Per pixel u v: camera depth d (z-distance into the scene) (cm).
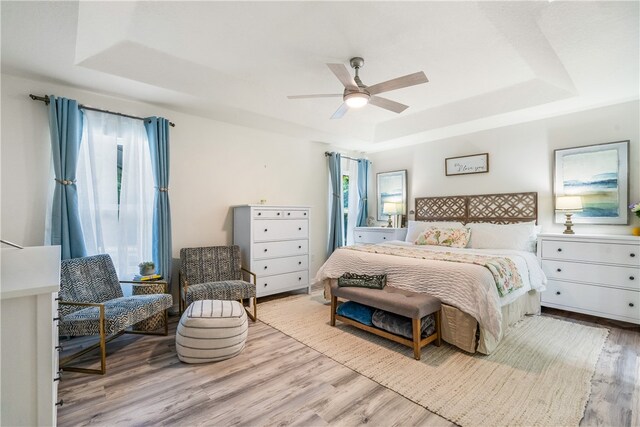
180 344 236
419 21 228
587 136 366
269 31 242
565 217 380
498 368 226
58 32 209
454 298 257
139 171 336
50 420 110
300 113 410
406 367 229
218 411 179
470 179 469
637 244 298
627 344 265
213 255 370
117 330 224
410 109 429
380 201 594
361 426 166
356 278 310
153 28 238
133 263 329
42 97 280
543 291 343
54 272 124
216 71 309
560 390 197
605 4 204
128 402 186
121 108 328
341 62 289
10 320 104
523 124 415
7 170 267
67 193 279
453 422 169
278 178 476
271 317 343
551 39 243
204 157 395
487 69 305
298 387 203
